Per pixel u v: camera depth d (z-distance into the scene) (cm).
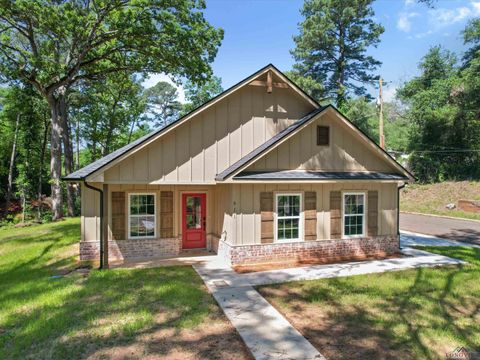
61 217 2172
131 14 1511
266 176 1021
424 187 2948
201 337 565
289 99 1227
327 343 549
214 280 888
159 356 499
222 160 1124
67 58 1998
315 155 1142
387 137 4106
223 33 1756
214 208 1262
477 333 584
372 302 729
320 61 3538
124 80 2284
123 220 1152
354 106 3228
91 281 863
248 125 1166
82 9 1725
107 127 3164
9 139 3372
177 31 1591
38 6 1503
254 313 668
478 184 2666
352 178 1112
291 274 945
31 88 2691
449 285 841
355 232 1198
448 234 1686
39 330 575
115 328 586
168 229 1205
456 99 2884
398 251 1245
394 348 533
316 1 3269
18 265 1098
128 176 1007
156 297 744
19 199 3400
